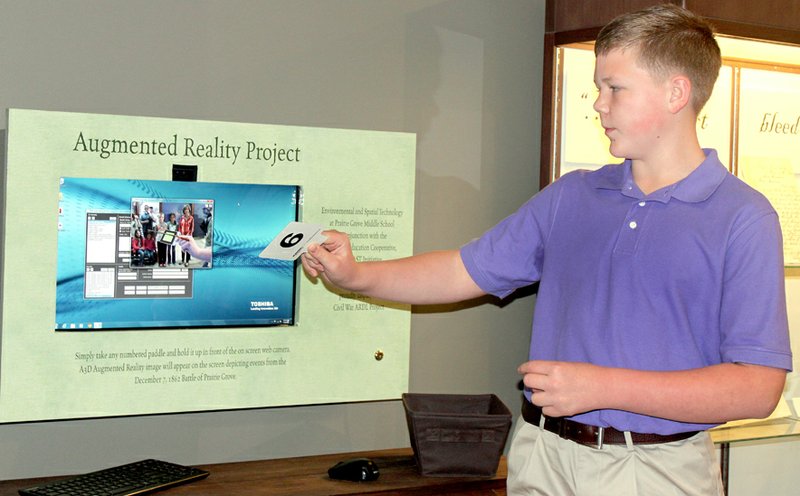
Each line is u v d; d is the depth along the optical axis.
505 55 2.59
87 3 2.10
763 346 1.37
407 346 2.47
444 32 2.50
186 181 2.19
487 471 2.21
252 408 2.33
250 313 2.28
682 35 1.48
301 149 2.31
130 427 2.22
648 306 1.49
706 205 1.49
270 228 2.29
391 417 2.52
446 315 2.56
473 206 2.58
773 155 2.52
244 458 2.34
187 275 2.21
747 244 1.42
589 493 1.52
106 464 2.20
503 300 2.64
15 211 2.04
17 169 2.03
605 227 1.58
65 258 2.09
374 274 1.77
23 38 2.04
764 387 1.35
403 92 2.46
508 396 2.66
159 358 2.19
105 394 2.14
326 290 2.36
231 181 2.24
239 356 2.27
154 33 2.16
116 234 2.13
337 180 2.35
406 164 2.43
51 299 2.08
